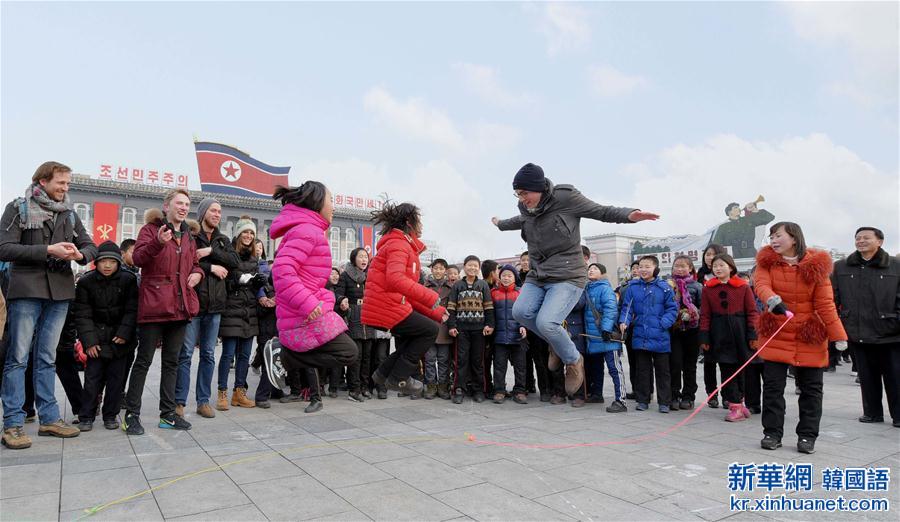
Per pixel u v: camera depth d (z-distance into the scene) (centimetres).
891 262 503
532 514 260
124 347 452
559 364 482
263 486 295
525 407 593
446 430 449
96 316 445
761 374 569
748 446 408
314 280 357
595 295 604
